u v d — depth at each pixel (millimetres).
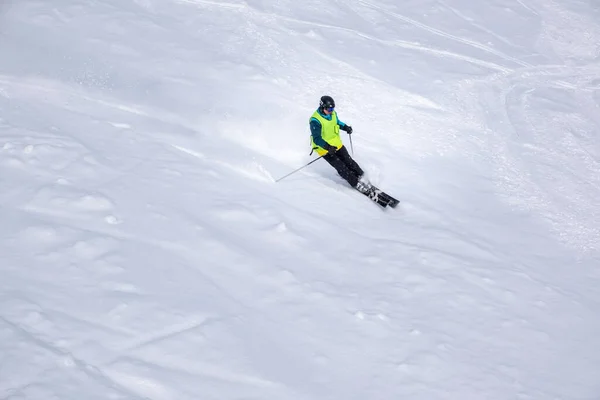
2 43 15812
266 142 14422
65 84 14578
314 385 7957
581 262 13008
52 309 7859
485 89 18922
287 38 19094
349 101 16859
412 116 16922
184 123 14227
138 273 8953
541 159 16297
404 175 14672
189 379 7434
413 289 10680
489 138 16766
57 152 11367
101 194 10469
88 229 9602
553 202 14773
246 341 8289
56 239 9195
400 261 11375
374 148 15344
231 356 7949
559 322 10859
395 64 19141
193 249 9875
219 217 11000
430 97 17859
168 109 14594
